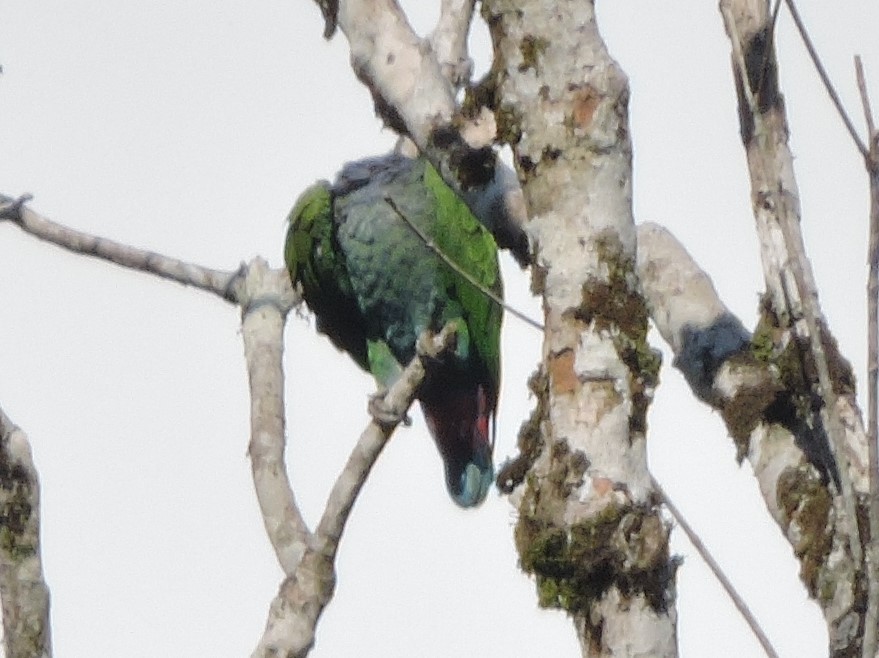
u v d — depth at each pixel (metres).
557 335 8.12
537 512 7.88
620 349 8.04
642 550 7.71
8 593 10.50
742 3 9.52
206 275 13.36
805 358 9.43
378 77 9.75
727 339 9.86
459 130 9.45
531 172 8.45
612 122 8.38
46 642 10.55
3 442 10.63
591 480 7.82
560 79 8.45
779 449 9.39
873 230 7.20
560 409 8.00
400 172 15.43
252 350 12.70
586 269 8.16
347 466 9.63
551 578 7.80
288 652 9.45
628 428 7.92
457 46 12.72
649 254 10.45
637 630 7.64
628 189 8.38
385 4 9.84
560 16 8.52
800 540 9.10
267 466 11.80
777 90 9.41
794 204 9.46
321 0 10.07
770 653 6.83
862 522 8.90
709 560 7.09
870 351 7.05
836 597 8.84
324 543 9.55
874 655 6.77
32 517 10.64
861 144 7.38
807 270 9.47
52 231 13.44
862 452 9.20
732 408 9.61
